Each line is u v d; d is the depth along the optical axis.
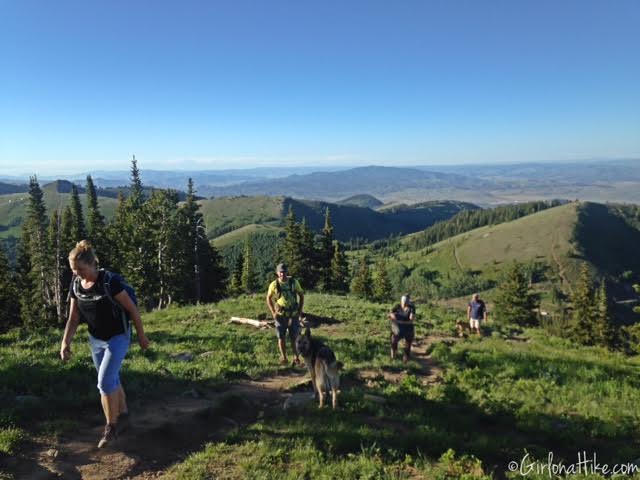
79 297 5.77
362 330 17.92
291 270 63.09
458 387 10.47
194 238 54.66
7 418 6.45
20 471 5.34
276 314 11.30
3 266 50.00
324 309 22.33
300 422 7.46
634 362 15.35
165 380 9.28
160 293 48.00
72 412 7.18
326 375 8.45
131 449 6.11
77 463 5.66
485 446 7.14
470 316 18.89
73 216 62.66
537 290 180.50
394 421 8.18
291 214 64.19
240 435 6.86
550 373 12.17
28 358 9.97
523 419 8.58
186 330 16.36
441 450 6.95
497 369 12.30
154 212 47.72
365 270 78.88
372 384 10.38
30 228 56.47
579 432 8.07
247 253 88.25
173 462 5.99
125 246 48.25
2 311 48.25
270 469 5.91
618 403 10.05
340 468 6.05
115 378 6.05
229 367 10.44
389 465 6.29
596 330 55.88
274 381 10.20
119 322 5.96
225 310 21.36
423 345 15.72
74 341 12.57
